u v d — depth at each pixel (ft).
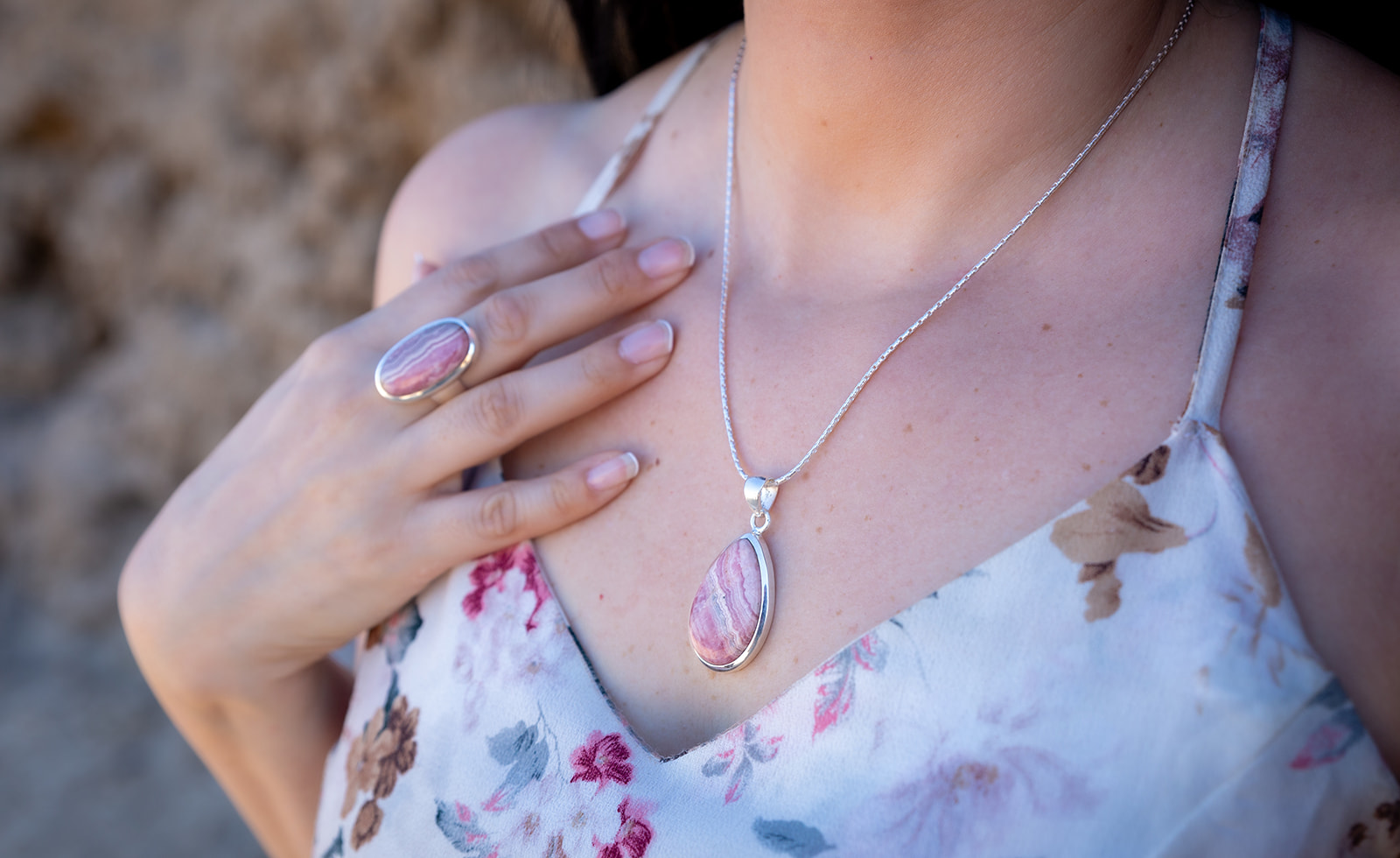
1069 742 1.06
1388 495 1.05
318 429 1.33
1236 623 1.04
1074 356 1.14
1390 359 1.06
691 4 1.65
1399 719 1.05
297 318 3.85
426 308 1.35
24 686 3.96
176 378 4.07
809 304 1.27
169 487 4.18
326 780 1.39
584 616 1.24
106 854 3.43
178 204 4.09
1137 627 1.06
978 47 1.15
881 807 1.08
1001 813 1.06
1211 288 1.12
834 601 1.14
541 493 1.26
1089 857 1.04
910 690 1.09
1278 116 1.15
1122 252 1.16
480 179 1.57
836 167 1.25
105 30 4.14
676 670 1.19
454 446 1.28
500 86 3.42
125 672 4.02
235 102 3.88
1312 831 1.03
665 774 1.14
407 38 3.49
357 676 1.40
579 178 1.50
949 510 1.13
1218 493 1.07
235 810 3.54
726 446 1.24
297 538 1.34
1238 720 1.03
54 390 4.46
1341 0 1.31
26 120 4.22
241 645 1.40
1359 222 1.09
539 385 1.28
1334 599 1.05
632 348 1.30
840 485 1.18
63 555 4.22
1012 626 1.08
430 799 1.24
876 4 1.14
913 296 1.23
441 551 1.29
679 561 1.22
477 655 1.26
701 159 1.41
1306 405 1.07
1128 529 1.08
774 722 1.12
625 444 1.30
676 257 1.34
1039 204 1.20
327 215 3.78
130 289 4.26
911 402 1.18
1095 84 1.16
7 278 4.38
